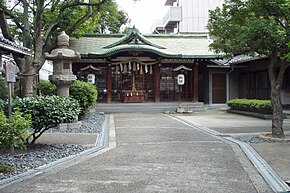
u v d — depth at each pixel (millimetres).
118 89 24047
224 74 25250
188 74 24875
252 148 8688
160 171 6336
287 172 6270
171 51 23953
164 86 24609
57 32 18547
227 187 5352
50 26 17219
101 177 5906
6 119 6781
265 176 5980
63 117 8172
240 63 22703
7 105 8336
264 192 5109
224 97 25188
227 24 10266
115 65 23531
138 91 23531
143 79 24234
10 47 8922
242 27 9672
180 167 6656
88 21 20984
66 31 18000
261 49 9586
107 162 7094
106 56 22094
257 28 8758
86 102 14656
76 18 18578
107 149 8570
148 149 8555
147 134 11273
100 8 18781
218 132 11828
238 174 6152
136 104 22609
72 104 8797
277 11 9195
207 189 5238
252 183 5590
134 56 23516
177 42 25922
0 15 15844
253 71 22938
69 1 17359
